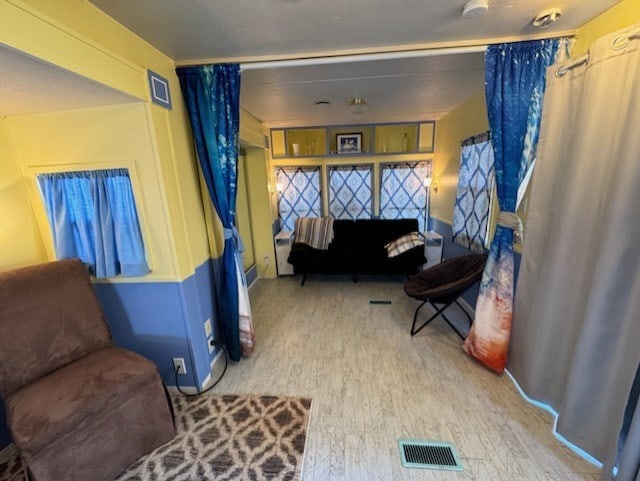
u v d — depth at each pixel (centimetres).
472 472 138
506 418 167
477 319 208
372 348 242
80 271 166
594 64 126
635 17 130
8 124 163
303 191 456
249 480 138
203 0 123
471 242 293
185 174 190
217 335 235
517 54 169
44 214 176
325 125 420
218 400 190
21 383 136
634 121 111
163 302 186
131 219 170
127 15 133
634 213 114
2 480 143
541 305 164
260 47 170
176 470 144
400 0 128
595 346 131
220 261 232
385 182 445
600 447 135
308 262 386
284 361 229
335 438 158
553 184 157
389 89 256
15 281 142
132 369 147
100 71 126
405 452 149
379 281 403
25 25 97
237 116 194
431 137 419
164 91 171
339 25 148
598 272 126
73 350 153
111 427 136
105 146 163
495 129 177
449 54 179
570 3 135
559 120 150
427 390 191
